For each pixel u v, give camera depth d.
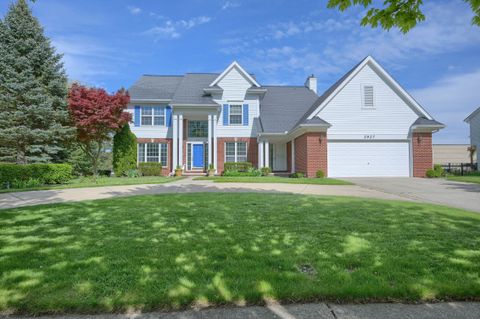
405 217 5.89
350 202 7.80
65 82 18.61
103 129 17.48
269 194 9.52
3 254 3.77
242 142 21.75
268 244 4.14
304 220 5.64
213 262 3.45
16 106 16.39
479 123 27.09
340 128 17.50
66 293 2.71
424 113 17.42
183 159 21.91
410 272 3.15
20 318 2.39
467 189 11.33
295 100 24.42
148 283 2.88
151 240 4.36
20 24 17.28
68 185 12.95
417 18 3.57
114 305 2.51
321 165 16.88
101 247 4.04
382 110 17.64
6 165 12.39
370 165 17.45
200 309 2.49
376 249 3.91
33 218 5.88
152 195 9.19
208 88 21.30
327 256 3.65
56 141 17.27
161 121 21.88
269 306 2.54
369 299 2.64
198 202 7.74
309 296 2.65
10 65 16.78
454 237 4.48
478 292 2.70
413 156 17.33
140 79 24.58
